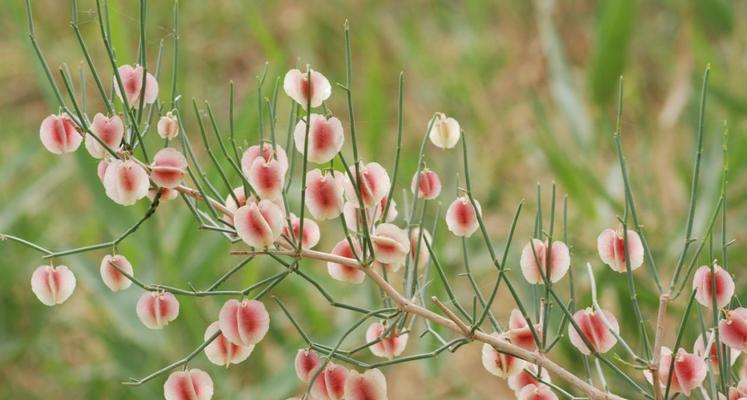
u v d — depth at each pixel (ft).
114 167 2.56
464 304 4.53
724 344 2.68
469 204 2.68
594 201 4.77
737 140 4.58
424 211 2.70
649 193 4.87
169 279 3.92
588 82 5.32
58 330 4.78
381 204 2.73
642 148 5.32
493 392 4.48
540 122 5.24
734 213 4.58
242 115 4.16
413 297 2.72
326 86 2.58
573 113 5.34
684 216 4.41
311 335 4.27
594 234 4.60
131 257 3.98
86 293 4.55
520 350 2.66
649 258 2.69
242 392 4.10
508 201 5.28
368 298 4.04
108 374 4.23
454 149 5.16
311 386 2.61
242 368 4.32
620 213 4.52
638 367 2.64
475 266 4.66
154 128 3.76
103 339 4.27
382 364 2.62
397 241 2.61
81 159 3.97
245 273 4.05
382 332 2.72
